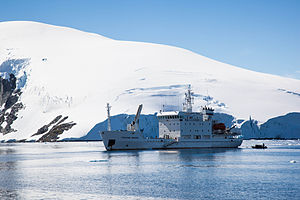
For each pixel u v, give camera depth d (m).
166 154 167.12
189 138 191.75
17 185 94.69
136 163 133.88
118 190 87.94
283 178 101.75
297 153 180.38
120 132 181.75
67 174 111.06
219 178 102.06
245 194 83.62
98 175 108.19
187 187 90.69
